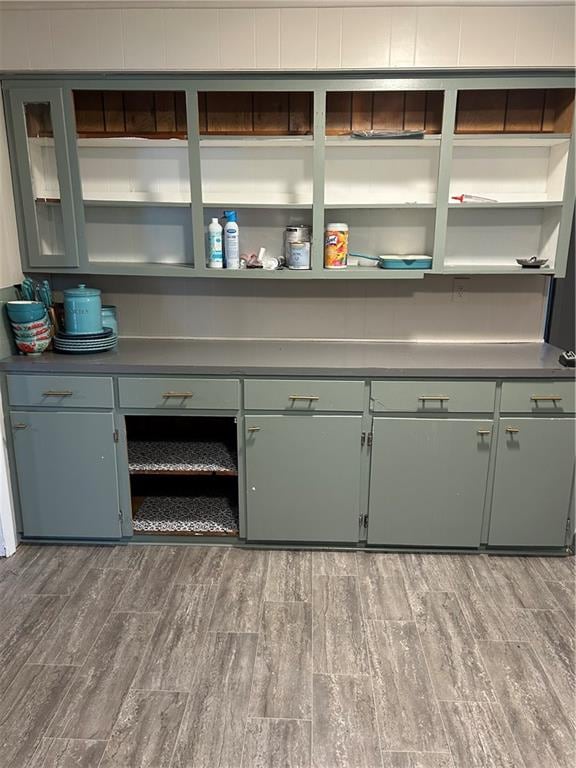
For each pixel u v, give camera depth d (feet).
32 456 8.46
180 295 9.67
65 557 8.58
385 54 7.72
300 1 7.52
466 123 8.64
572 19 7.55
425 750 5.46
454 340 9.71
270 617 7.30
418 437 8.13
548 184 8.87
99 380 8.13
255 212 9.26
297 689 6.17
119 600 7.61
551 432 8.08
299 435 8.18
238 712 5.88
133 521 9.02
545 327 9.75
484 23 7.59
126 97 8.71
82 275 9.57
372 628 7.11
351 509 8.48
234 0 7.57
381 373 7.89
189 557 8.58
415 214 9.15
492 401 8.00
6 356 8.45
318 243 8.45
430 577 8.14
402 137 8.11
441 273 8.54
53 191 8.57
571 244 9.41
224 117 8.75
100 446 8.38
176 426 10.20
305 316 9.69
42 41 7.82
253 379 8.02
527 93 8.52
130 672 6.38
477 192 9.02
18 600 7.59
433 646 6.81
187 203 8.46
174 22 7.72
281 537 8.65
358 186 9.04
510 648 6.79
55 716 5.81
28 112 8.25
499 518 8.45
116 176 9.11
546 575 8.21
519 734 5.65
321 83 7.90
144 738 5.57
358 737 5.59
